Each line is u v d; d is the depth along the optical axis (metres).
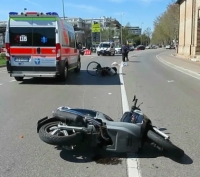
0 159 4.47
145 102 9.01
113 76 16.77
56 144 4.38
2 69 21.55
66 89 11.65
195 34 35.19
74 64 17.08
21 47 12.82
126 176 3.92
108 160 4.46
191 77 16.67
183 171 4.11
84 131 4.47
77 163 4.35
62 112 4.70
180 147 5.05
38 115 7.21
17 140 5.32
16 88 11.78
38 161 4.41
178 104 8.73
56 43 12.73
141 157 4.59
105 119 4.80
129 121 4.78
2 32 78.00
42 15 12.62
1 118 6.89
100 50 45.47
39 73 12.98
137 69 21.92
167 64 28.16
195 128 6.16
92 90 11.45
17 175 3.95
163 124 6.45
